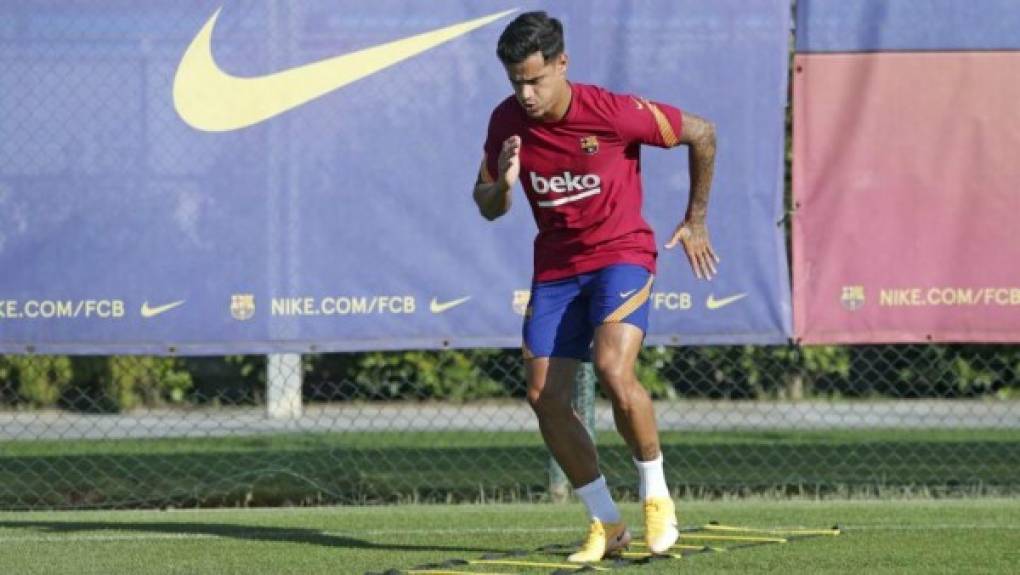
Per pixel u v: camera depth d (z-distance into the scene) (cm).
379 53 2956
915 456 3816
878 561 2227
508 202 2058
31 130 2916
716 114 2975
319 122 2948
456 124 2967
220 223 2938
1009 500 3012
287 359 4616
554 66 2034
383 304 2958
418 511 2898
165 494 3250
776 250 2988
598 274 2139
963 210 2995
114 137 2925
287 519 2789
